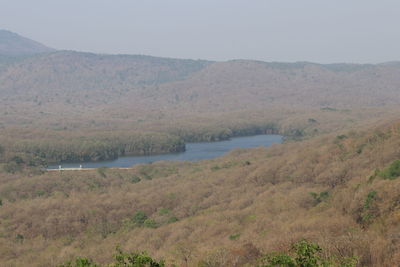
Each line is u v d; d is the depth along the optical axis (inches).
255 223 1764.3
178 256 1365.7
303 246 702.5
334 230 1290.6
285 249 1058.7
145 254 698.8
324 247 910.4
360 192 1512.1
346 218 1419.8
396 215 1232.2
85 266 730.2
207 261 1111.6
